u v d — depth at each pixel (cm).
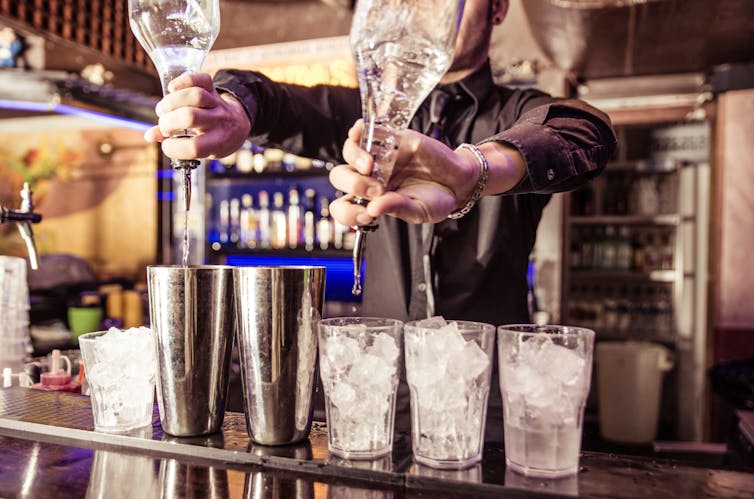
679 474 71
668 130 496
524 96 140
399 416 126
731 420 226
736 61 365
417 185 68
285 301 76
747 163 383
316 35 404
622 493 64
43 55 334
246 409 80
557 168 82
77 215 522
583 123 92
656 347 450
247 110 100
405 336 72
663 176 499
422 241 138
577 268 512
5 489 69
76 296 349
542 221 371
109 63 349
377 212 60
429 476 68
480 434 73
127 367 83
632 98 403
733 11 276
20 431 88
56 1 333
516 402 70
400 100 63
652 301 502
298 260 473
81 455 79
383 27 61
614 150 97
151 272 80
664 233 504
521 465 70
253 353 77
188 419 81
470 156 73
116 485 70
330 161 152
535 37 338
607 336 486
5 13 304
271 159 457
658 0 267
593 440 446
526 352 69
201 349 81
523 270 142
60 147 522
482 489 66
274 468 74
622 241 508
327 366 74
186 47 80
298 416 79
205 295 80
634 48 337
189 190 81
